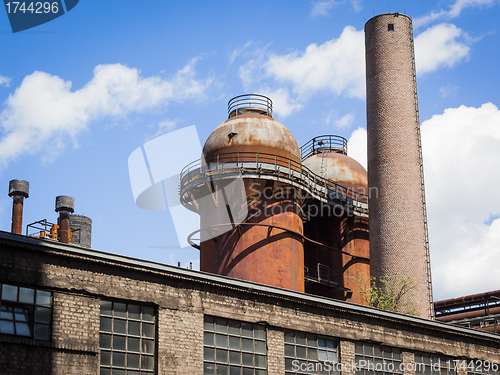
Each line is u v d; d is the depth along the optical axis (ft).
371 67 153.99
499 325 156.76
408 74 152.25
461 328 105.70
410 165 145.89
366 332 93.66
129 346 71.77
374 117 150.51
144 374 71.92
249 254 132.26
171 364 73.46
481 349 108.47
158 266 75.36
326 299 90.07
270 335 83.46
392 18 155.22
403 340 97.76
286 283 132.05
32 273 66.85
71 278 69.31
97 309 70.13
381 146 147.74
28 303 66.18
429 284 140.36
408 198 143.64
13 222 105.60
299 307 87.56
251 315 82.28
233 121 142.00
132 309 73.26
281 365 83.25
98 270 71.36
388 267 140.46
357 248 160.56
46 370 65.26
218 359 78.07
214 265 134.72
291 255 134.92
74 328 68.03
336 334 90.07
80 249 70.28
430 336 101.81
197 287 78.54
